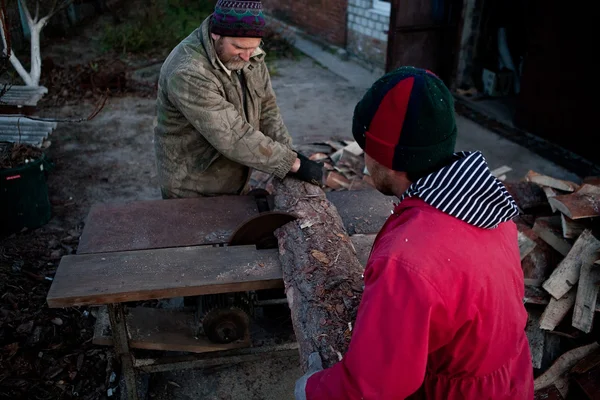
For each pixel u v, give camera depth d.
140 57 8.91
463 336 1.24
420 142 1.22
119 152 5.77
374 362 1.17
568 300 2.85
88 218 2.62
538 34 5.88
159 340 2.56
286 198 2.54
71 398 2.85
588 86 5.42
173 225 2.57
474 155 1.28
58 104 6.90
